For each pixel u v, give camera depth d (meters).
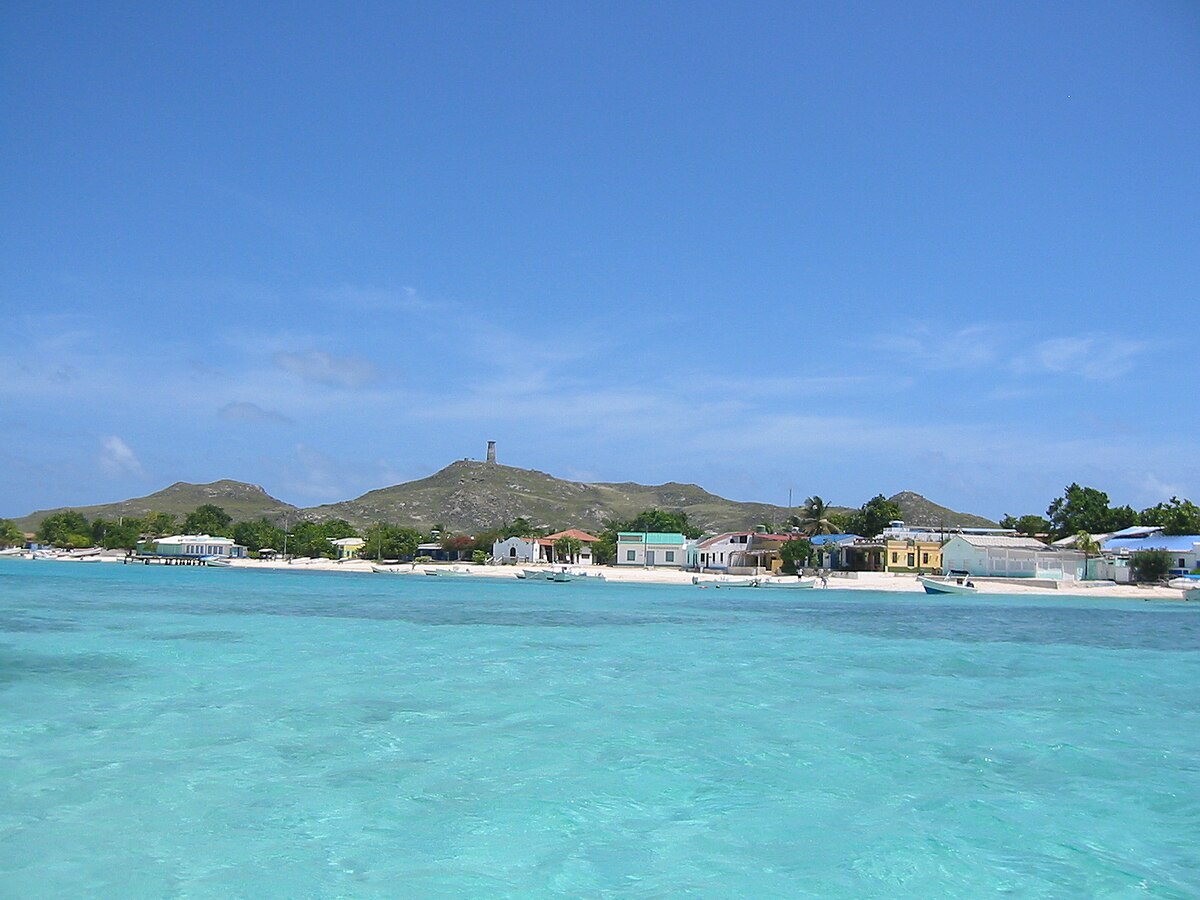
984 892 13.31
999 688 30.61
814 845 15.06
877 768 19.77
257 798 17.03
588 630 50.41
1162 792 18.23
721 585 105.00
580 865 14.08
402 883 13.31
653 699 27.53
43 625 47.38
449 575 130.62
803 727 23.73
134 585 91.31
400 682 30.08
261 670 32.31
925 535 125.44
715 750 21.12
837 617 62.28
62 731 22.16
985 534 131.00
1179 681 32.59
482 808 16.64
